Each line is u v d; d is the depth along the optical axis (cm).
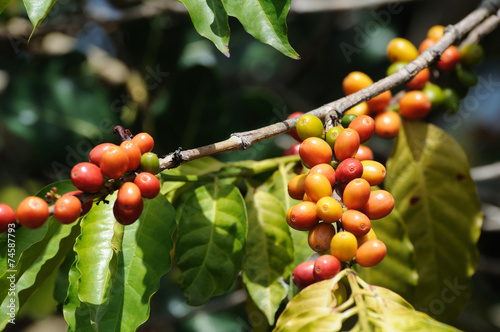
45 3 47
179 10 83
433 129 61
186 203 55
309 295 46
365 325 44
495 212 80
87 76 87
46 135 85
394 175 61
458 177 60
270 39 48
